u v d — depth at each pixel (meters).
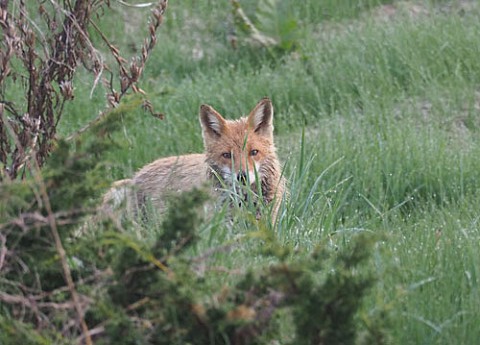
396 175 14.59
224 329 6.40
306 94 18.58
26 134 9.88
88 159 7.19
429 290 8.66
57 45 10.40
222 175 12.89
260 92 18.58
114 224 7.32
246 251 8.96
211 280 7.46
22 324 6.54
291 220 10.84
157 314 6.57
